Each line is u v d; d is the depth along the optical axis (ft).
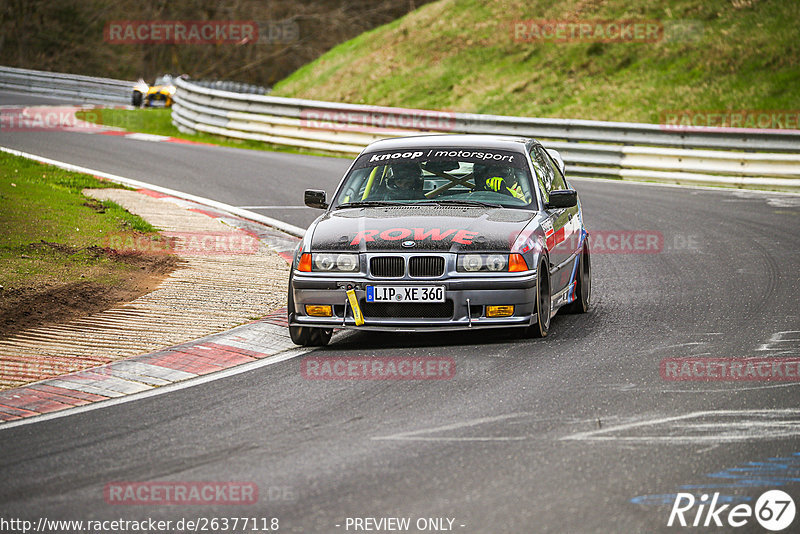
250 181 220.84
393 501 56.85
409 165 109.40
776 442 66.23
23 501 58.54
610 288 126.82
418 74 399.85
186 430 71.77
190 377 86.99
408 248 94.17
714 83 321.73
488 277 93.76
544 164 116.16
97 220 154.20
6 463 65.51
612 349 93.91
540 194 106.42
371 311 94.79
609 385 81.15
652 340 97.35
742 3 363.15
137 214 167.22
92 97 459.32
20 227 141.79
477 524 53.31
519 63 380.99
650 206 197.47
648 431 69.00
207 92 319.68
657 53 353.72
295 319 96.17
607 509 55.16
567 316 111.55
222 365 90.89
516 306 94.27
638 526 52.85
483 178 107.04
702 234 165.07
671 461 62.85
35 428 73.31
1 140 270.46
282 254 145.48
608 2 399.03
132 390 83.15
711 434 68.13
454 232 96.12
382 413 74.69
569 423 71.10
